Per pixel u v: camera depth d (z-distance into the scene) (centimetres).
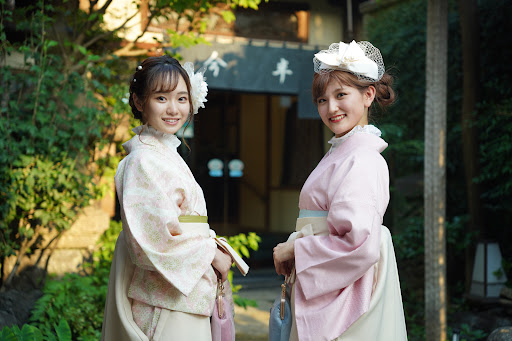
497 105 555
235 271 773
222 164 1126
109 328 217
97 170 475
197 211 219
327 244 203
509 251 564
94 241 470
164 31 614
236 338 482
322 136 881
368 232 195
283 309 224
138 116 229
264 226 1037
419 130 664
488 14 579
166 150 218
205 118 1130
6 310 360
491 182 570
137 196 204
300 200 226
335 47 224
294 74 724
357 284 207
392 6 693
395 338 217
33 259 441
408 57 670
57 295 398
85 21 475
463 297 553
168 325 207
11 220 416
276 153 1014
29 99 433
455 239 573
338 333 201
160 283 210
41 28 443
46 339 318
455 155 620
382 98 230
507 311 499
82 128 434
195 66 677
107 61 497
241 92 711
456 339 394
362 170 204
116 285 214
